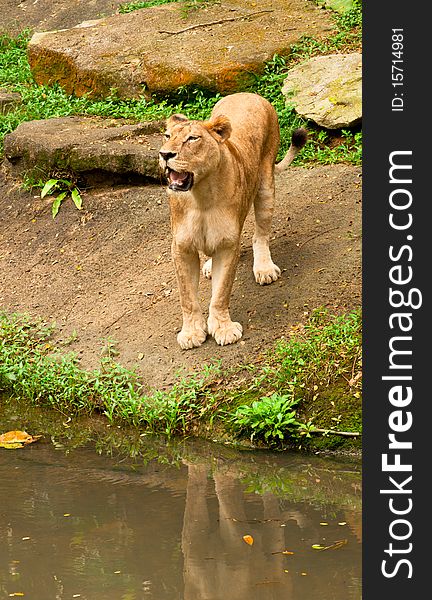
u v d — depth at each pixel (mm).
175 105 12797
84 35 13953
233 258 8320
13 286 10203
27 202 11242
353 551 5930
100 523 6406
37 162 11258
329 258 9172
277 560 5820
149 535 6223
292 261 9258
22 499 6836
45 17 17094
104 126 11883
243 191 8312
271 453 7590
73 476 7277
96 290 9789
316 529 6258
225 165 8008
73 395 8609
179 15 14266
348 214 9773
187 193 8062
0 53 15906
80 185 11133
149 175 10898
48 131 11664
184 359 8500
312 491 6910
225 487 7020
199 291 9289
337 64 12070
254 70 12656
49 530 6309
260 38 13336
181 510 6617
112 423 8297
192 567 5758
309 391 7844
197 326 8578
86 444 7965
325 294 8742
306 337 8320
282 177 10727
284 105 12047
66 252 10445
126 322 9172
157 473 7324
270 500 6770
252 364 8242
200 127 7773
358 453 7406
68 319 9500
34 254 10555
